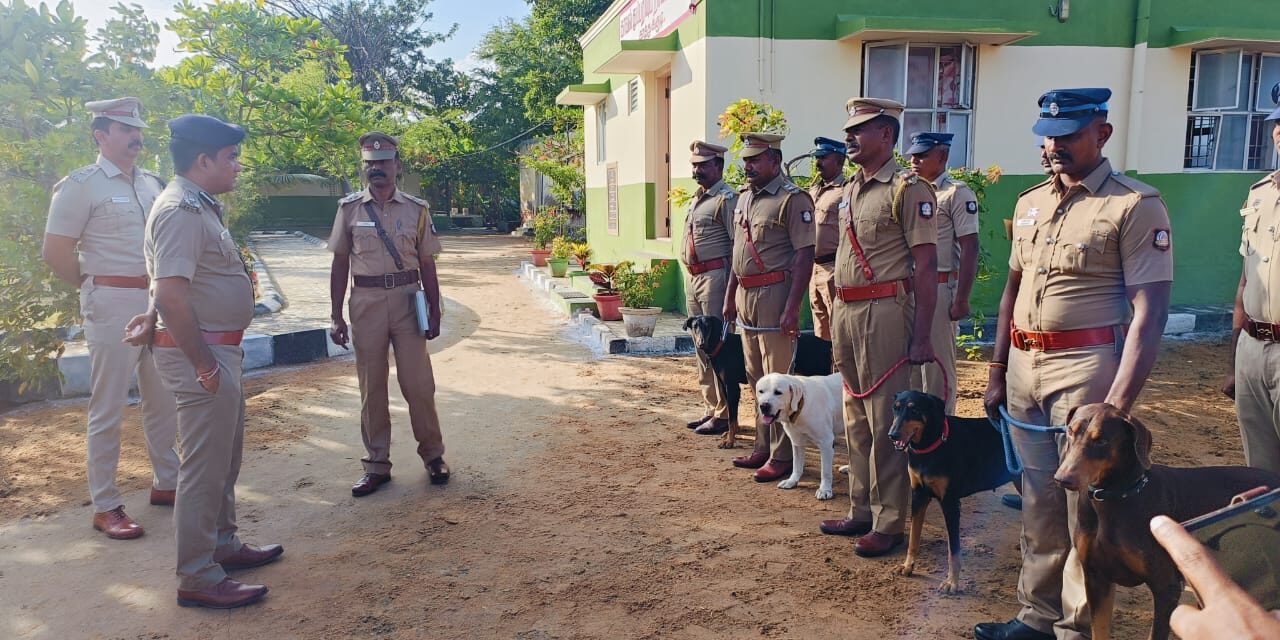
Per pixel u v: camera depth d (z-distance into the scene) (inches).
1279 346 129.3
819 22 359.3
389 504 193.5
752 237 204.2
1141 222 110.7
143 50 349.1
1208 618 35.6
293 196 1248.8
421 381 202.2
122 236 177.5
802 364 222.2
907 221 151.4
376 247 197.2
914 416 144.5
